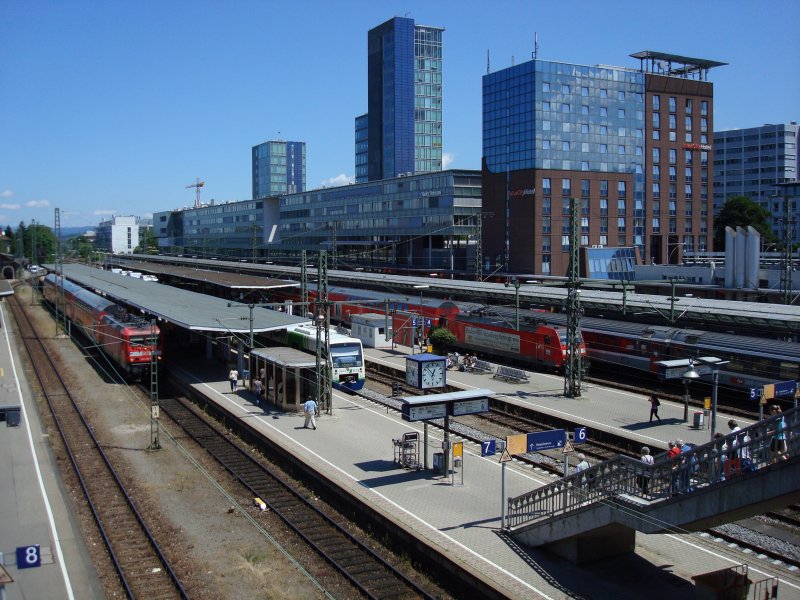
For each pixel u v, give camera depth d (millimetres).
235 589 20719
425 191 105688
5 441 36125
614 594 19125
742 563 21203
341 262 125562
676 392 45500
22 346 69500
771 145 169875
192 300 64438
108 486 29672
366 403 42000
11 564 22312
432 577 21469
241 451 34344
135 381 51500
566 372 43438
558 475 29047
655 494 19141
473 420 39469
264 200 153750
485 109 99125
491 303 66875
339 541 24094
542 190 91938
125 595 20609
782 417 16578
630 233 99125
